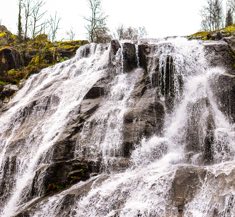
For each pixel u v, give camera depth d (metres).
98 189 13.43
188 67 19.14
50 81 23.41
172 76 18.23
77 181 15.12
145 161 15.11
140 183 12.92
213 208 11.19
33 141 18.20
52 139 17.27
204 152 15.34
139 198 12.51
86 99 18.84
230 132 15.65
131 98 17.86
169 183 12.39
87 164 15.41
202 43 21.27
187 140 16.12
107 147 15.88
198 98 17.41
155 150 15.38
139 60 20.08
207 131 15.75
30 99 22.34
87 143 16.23
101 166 15.27
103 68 21.80
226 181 11.63
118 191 12.96
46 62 29.97
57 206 13.52
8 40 36.84
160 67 18.61
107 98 18.61
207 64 19.72
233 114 17.56
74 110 18.34
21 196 16.16
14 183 17.19
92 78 20.70
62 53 30.45
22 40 38.84
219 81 18.27
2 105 25.14
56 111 19.81
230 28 25.33
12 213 15.14
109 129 16.50
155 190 12.45
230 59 20.02
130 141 15.66
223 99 17.88
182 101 17.80
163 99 17.78
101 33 44.50
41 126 19.08
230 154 15.03
